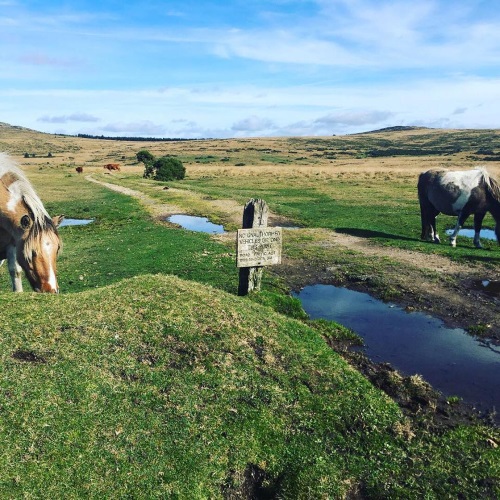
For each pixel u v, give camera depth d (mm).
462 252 5965
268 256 4070
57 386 2424
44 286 3400
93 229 8555
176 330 2957
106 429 2270
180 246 6445
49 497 1930
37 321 2879
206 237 7133
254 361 2857
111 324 2941
